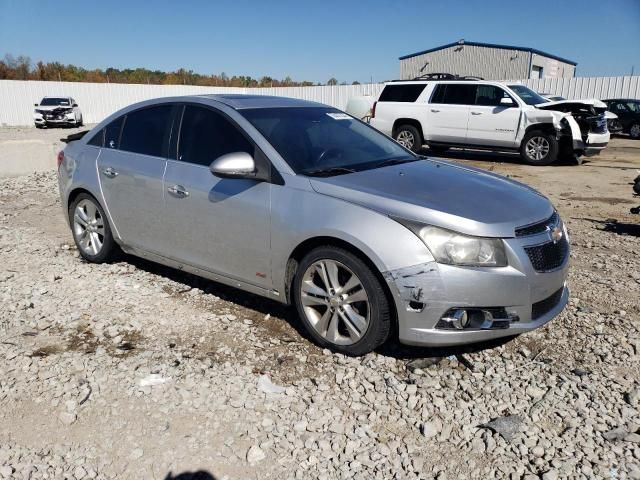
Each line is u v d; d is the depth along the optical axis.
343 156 4.23
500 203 3.60
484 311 3.33
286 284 3.88
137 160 4.79
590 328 4.09
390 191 3.59
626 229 7.12
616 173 12.26
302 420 3.02
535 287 3.40
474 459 2.75
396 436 2.92
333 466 2.71
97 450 2.80
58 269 5.34
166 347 3.79
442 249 3.26
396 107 14.63
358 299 3.51
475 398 3.23
